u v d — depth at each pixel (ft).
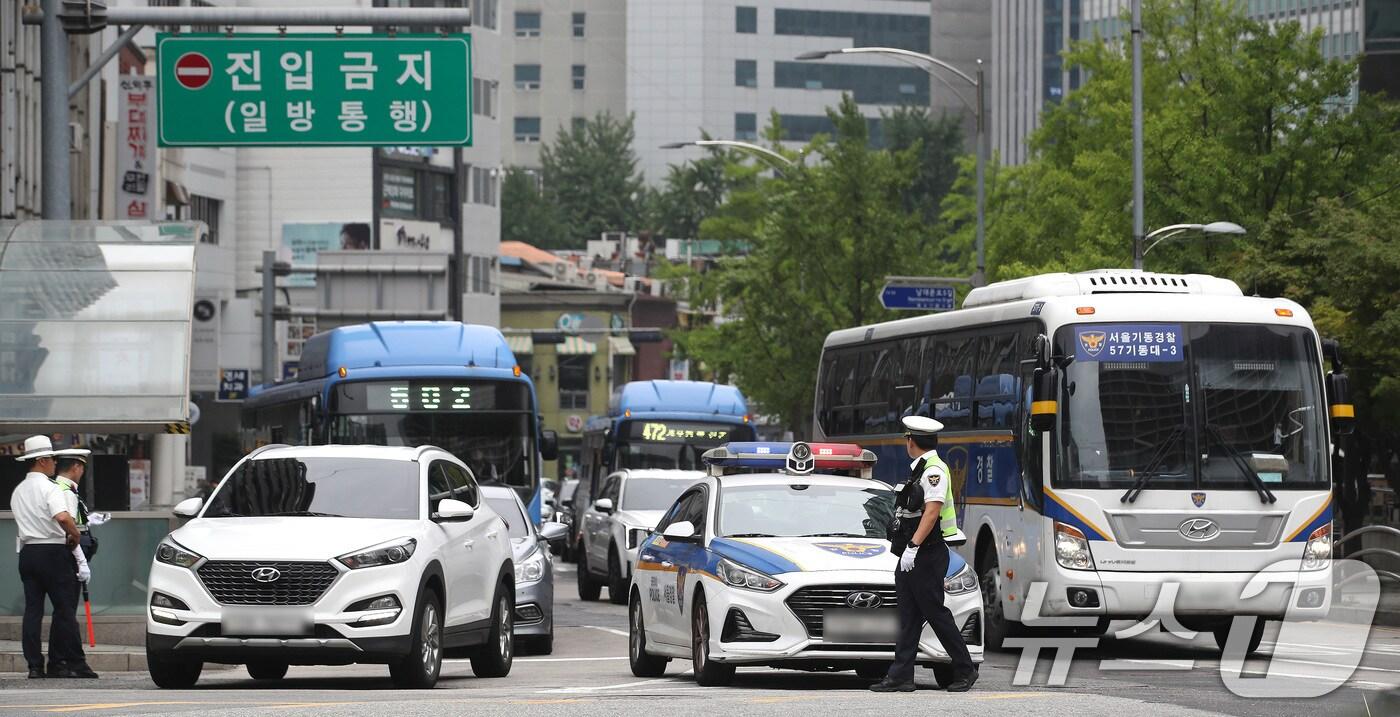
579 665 167.73
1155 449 165.17
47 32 191.31
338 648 123.54
